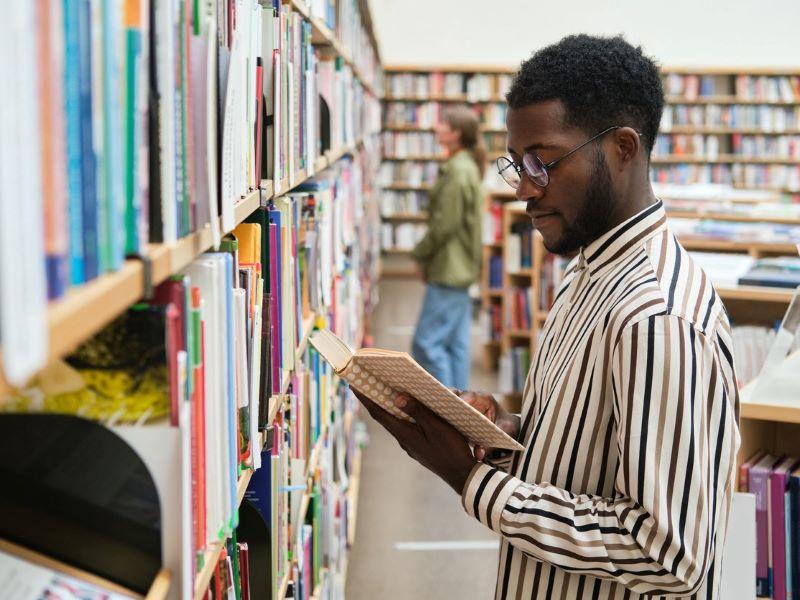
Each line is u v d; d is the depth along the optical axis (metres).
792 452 2.38
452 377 5.67
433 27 10.56
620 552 1.22
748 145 10.38
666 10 10.35
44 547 0.88
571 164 1.33
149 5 0.83
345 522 3.52
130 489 0.88
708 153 10.38
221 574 1.30
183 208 0.93
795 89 10.16
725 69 10.12
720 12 10.28
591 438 1.30
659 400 1.19
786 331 2.10
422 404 1.38
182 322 0.93
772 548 2.15
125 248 0.78
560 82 1.31
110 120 0.71
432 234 5.41
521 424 1.53
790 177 10.38
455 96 10.39
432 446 1.39
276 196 1.93
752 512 1.92
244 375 1.28
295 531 2.12
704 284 1.32
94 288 0.66
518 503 1.30
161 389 0.89
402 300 9.44
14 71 0.52
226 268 1.10
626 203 1.36
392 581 3.58
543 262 5.62
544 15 10.48
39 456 0.88
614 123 1.32
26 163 0.54
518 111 1.36
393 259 10.87
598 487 1.31
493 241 6.89
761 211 4.80
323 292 2.61
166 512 0.89
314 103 2.46
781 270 3.03
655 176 10.50
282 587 1.85
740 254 3.87
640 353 1.20
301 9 2.13
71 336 0.59
